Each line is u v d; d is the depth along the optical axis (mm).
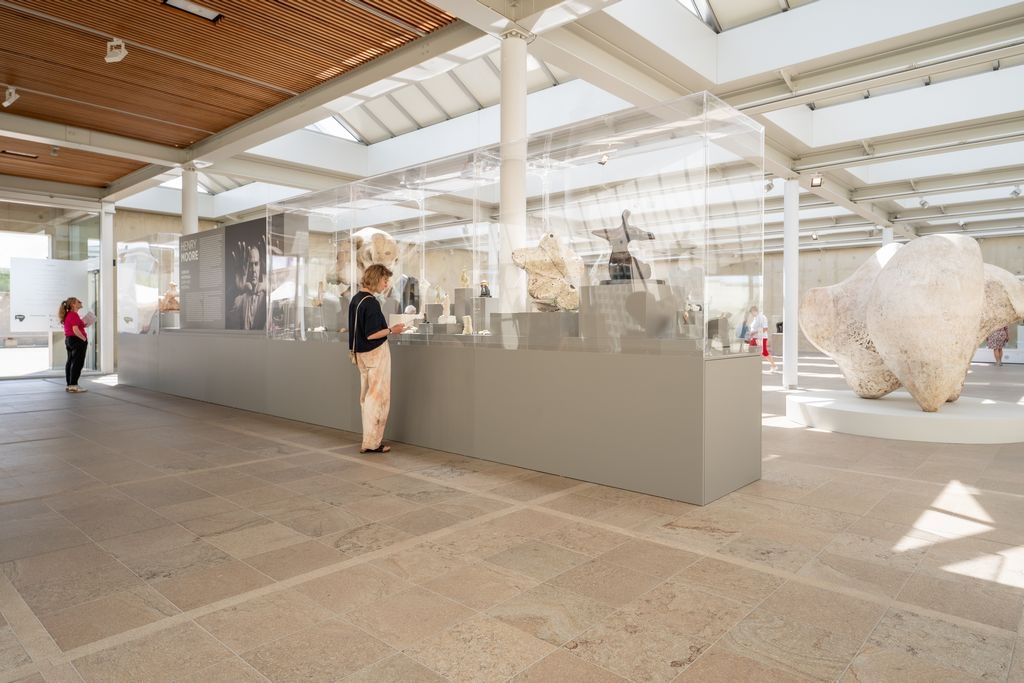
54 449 6328
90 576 3125
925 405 7188
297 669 2268
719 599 2854
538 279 5352
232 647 2428
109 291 15953
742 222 4930
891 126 10031
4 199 14398
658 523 3936
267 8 6984
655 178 4633
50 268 15047
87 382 13570
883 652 2395
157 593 2926
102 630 2568
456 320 6117
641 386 4621
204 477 5145
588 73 7594
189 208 12414
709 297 4316
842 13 7582
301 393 8148
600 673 2242
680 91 8727
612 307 4832
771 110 8688
